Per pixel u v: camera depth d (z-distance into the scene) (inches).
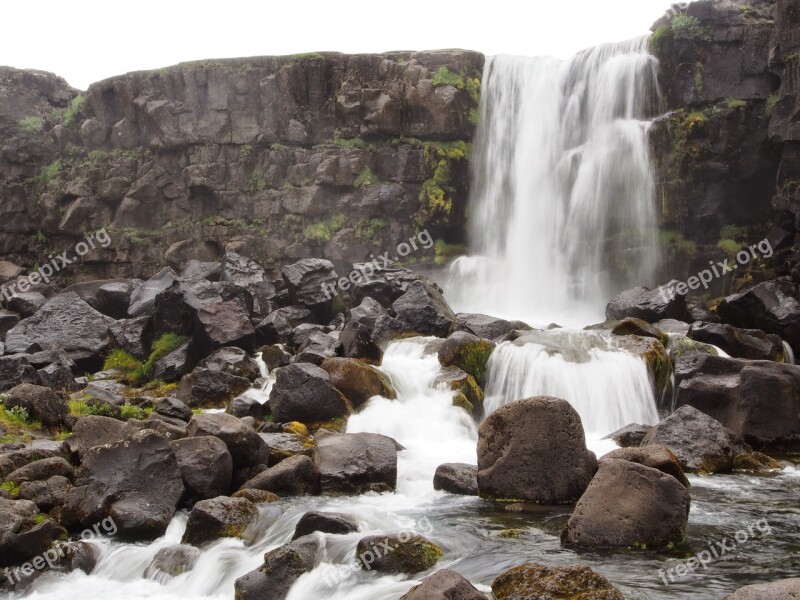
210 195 1523.1
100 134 1599.4
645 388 886.4
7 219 1617.9
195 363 1034.7
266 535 584.1
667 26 1332.4
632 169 1342.3
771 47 1245.1
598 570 492.4
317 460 692.7
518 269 1423.5
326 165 1449.3
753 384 817.5
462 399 877.2
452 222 1464.1
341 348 986.7
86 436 708.0
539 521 590.6
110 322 1104.8
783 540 541.0
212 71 1519.4
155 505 616.1
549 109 1437.0
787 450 809.5
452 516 605.6
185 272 1288.1
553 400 644.1
